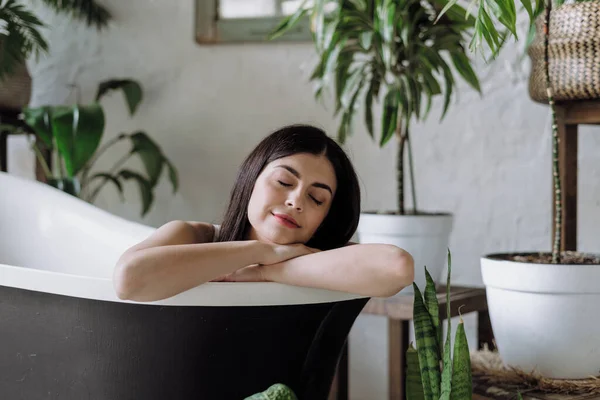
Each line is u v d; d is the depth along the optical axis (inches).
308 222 47.1
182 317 43.7
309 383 48.2
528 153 91.2
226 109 105.8
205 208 107.3
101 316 45.5
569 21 60.9
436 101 95.0
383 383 97.5
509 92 91.7
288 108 102.3
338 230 52.0
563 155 67.2
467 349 44.8
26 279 47.5
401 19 72.2
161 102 109.1
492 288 56.7
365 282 41.8
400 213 77.4
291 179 46.7
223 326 43.8
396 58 75.7
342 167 49.9
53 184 92.6
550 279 52.6
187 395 45.4
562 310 52.9
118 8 110.5
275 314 44.0
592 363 54.1
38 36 97.8
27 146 113.3
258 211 46.9
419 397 46.8
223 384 45.3
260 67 103.7
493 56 51.9
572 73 61.4
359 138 98.7
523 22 90.0
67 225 78.8
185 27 107.5
